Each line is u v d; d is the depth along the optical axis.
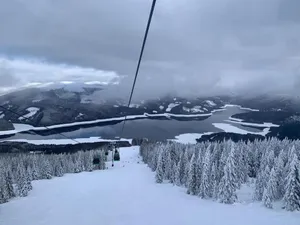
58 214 37.44
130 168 114.56
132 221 32.50
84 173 101.94
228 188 47.94
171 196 52.53
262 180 49.75
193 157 57.34
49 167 89.75
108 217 34.41
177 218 35.22
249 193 55.09
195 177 56.00
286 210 41.91
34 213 39.78
